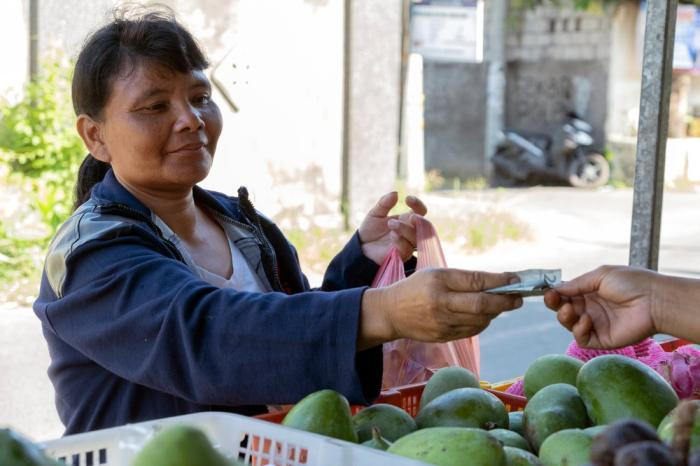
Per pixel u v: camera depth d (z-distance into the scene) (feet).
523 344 20.54
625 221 35.76
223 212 8.02
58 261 6.54
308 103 27.84
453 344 7.76
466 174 48.67
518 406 6.70
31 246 22.81
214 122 7.45
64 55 24.64
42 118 24.45
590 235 32.53
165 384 5.97
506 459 4.78
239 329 5.67
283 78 27.25
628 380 5.73
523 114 49.98
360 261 8.14
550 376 6.58
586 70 48.44
